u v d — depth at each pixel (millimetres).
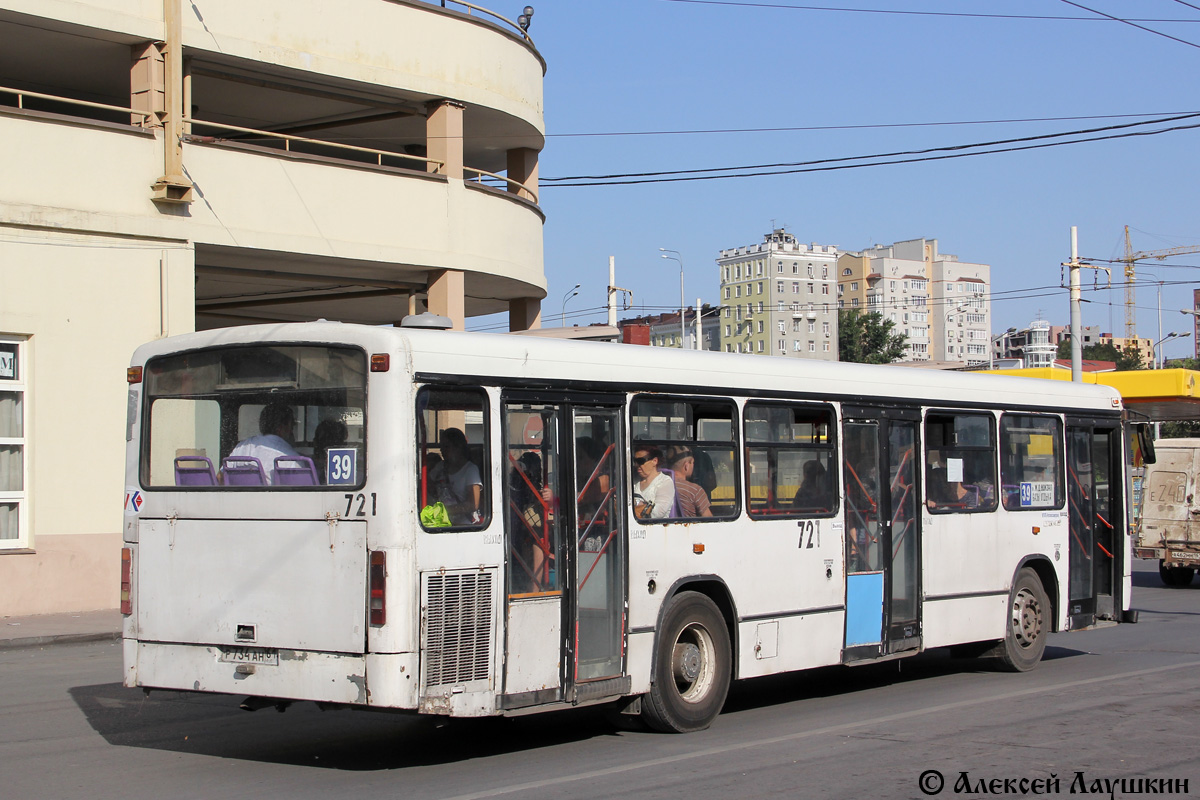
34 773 7797
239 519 7848
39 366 16156
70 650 14023
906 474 11289
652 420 9078
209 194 17656
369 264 19797
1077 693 10898
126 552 8406
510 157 24734
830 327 133375
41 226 16109
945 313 153125
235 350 8094
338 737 9031
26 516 16109
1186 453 23359
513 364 8117
